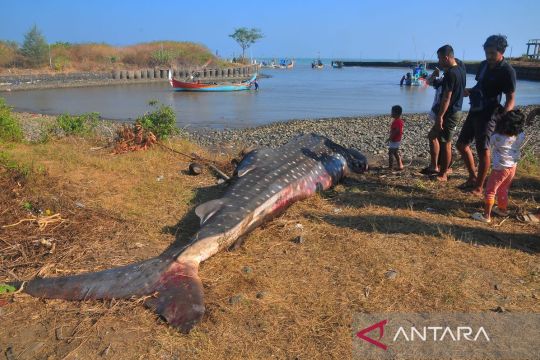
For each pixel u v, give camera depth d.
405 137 16.08
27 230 5.44
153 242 5.40
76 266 4.77
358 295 4.30
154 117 10.52
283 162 7.02
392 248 5.23
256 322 3.89
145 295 4.14
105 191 6.92
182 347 3.57
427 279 4.57
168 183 7.51
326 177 7.45
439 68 7.92
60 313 3.95
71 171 7.75
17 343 3.59
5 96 36.09
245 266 4.82
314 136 8.53
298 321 3.90
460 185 7.54
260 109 27.80
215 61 73.00
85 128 11.38
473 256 5.06
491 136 6.08
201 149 10.67
